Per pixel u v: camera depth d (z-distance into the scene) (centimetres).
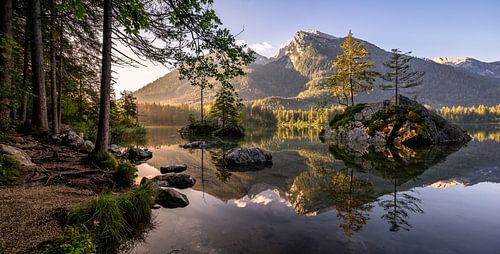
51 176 730
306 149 2348
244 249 466
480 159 1622
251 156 1589
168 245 483
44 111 1268
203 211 693
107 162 927
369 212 679
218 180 1145
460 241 502
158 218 623
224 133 4675
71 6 409
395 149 2206
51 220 466
